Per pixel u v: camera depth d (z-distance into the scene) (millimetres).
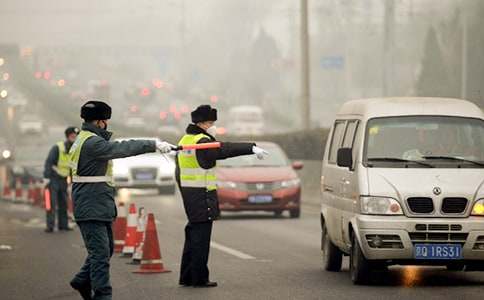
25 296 28297
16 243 44406
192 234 29406
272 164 58750
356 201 29156
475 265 28578
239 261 36312
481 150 29875
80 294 27688
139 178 79688
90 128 24422
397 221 28328
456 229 28297
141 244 35812
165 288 29266
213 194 29438
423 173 29031
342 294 27406
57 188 50781
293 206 56969
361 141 30078
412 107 30922
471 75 65062
